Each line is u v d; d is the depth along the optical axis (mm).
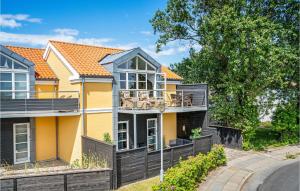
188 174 13977
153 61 22375
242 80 24641
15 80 18203
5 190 11820
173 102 23062
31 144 18984
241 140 23812
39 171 14898
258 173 18078
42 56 22766
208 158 17531
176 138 25156
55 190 12625
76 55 20750
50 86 20469
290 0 25656
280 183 16266
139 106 19750
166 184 12258
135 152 15141
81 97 18438
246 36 22375
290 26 26422
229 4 25609
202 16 29047
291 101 27156
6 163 17734
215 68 27750
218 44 24516
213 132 25078
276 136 28438
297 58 24531
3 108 16109
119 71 20391
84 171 13242
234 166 19234
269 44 21875
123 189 14055
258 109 25203
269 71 23000
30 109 16922
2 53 17578
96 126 19156
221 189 14797
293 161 21203
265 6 26672
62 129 19906
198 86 25016
